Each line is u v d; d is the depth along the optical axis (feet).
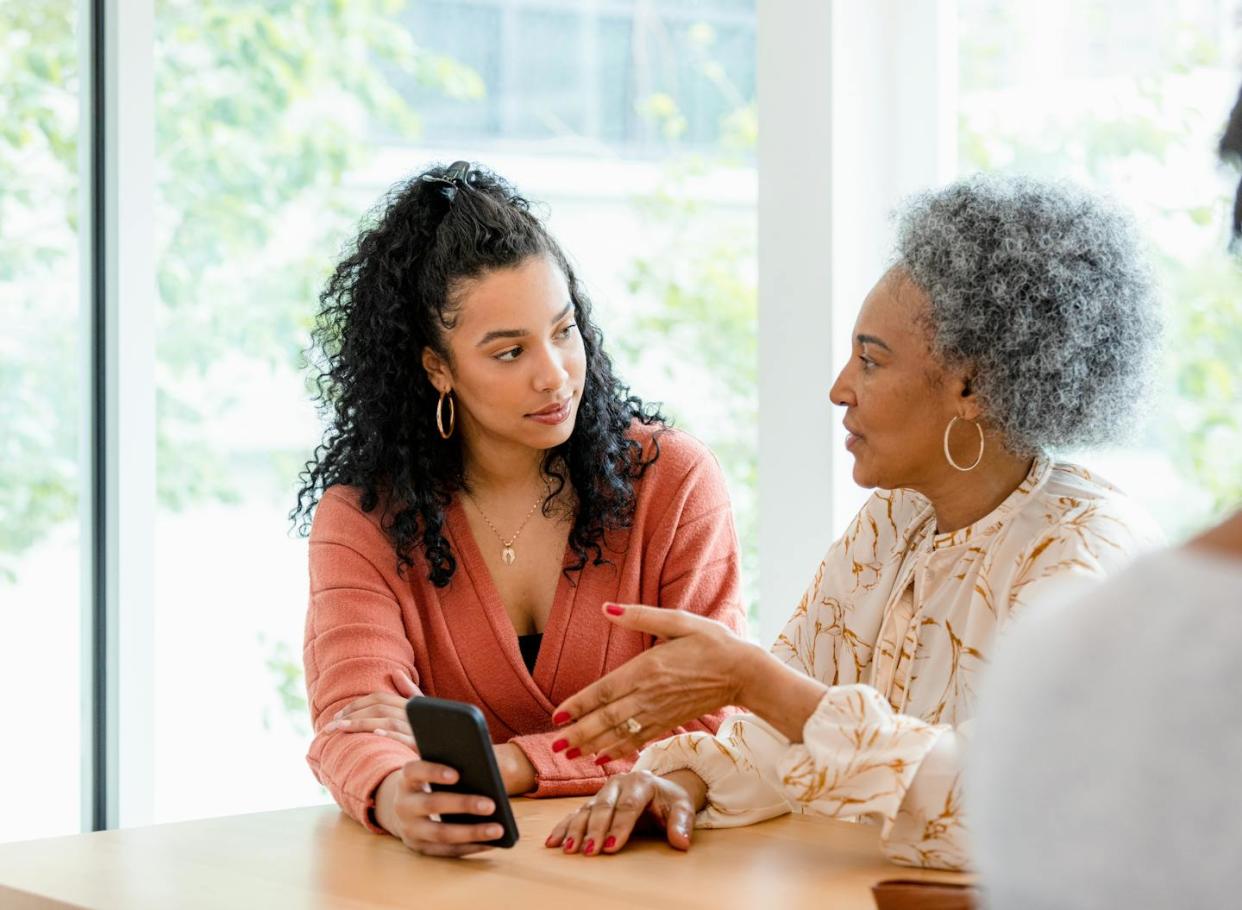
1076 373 4.72
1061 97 7.46
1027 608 4.51
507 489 6.32
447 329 5.93
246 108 9.89
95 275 9.47
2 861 4.75
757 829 5.05
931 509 5.33
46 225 9.34
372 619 5.96
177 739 9.73
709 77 9.45
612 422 6.40
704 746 5.13
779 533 7.94
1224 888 2.09
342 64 9.98
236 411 9.88
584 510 6.27
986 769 2.37
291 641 9.99
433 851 4.71
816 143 7.66
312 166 9.98
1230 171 3.47
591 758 5.66
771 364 7.93
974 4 7.77
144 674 9.52
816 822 5.13
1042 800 2.25
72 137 9.39
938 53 7.79
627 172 9.73
